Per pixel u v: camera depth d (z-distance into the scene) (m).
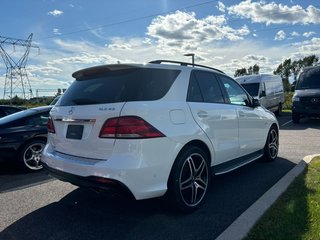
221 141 4.67
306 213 3.66
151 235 3.45
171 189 3.80
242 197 4.53
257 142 5.92
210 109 4.46
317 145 8.41
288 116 17.78
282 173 5.71
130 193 3.39
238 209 4.10
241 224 3.49
